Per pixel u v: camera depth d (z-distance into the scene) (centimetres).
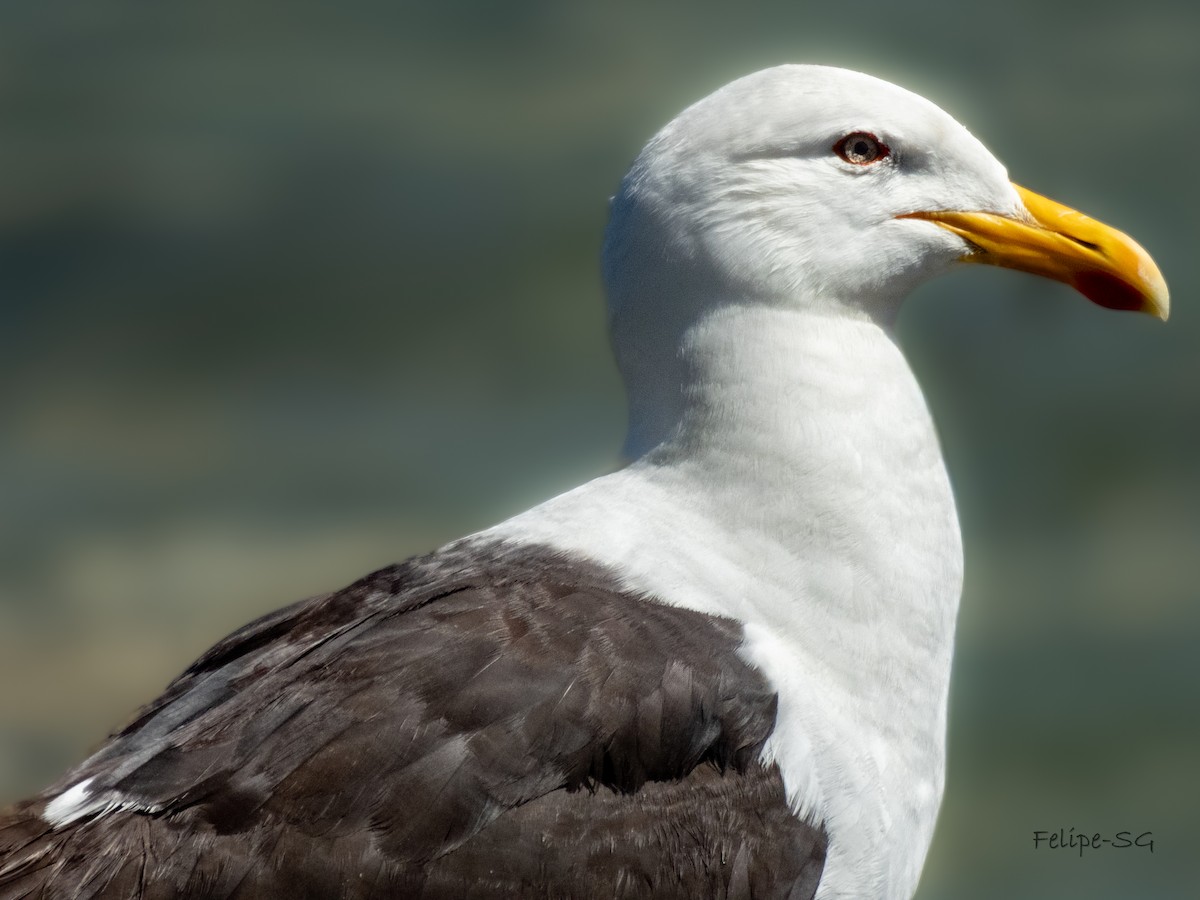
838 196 696
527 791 594
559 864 592
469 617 628
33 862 579
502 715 598
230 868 567
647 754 612
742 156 692
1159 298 734
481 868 583
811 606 669
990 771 1506
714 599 666
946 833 1454
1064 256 729
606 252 723
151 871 567
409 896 575
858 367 693
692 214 693
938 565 693
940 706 693
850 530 672
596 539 680
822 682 663
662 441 702
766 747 634
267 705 605
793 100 696
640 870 601
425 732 591
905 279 716
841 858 646
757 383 683
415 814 580
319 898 569
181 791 582
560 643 622
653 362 707
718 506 681
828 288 698
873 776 658
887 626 673
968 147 718
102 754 626
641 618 643
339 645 626
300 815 576
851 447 680
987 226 723
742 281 689
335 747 586
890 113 703
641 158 714
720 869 612
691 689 625
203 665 665
